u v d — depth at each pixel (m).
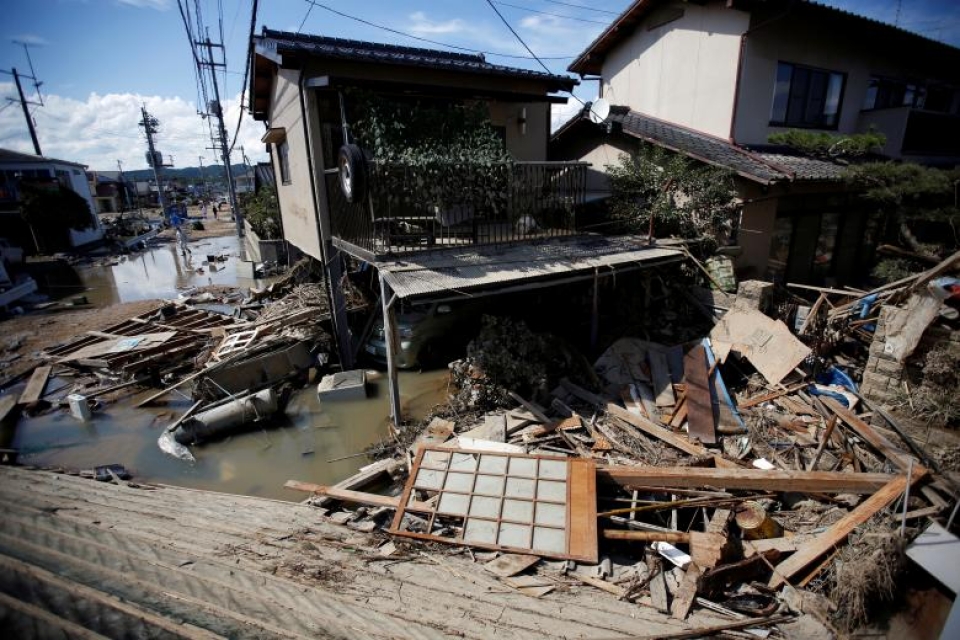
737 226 9.39
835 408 6.44
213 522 5.12
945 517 4.43
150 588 3.27
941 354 5.49
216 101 20.12
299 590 3.82
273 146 12.88
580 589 4.22
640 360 8.18
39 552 3.59
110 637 2.57
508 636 3.52
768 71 10.53
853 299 9.02
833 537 4.39
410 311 9.87
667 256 8.85
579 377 8.15
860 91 12.48
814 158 10.74
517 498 5.14
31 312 15.05
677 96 11.46
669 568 4.48
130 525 4.73
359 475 6.27
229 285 18.41
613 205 10.51
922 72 13.80
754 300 8.35
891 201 8.98
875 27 10.84
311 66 7.94
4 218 24.48
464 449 5.86
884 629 3.59
